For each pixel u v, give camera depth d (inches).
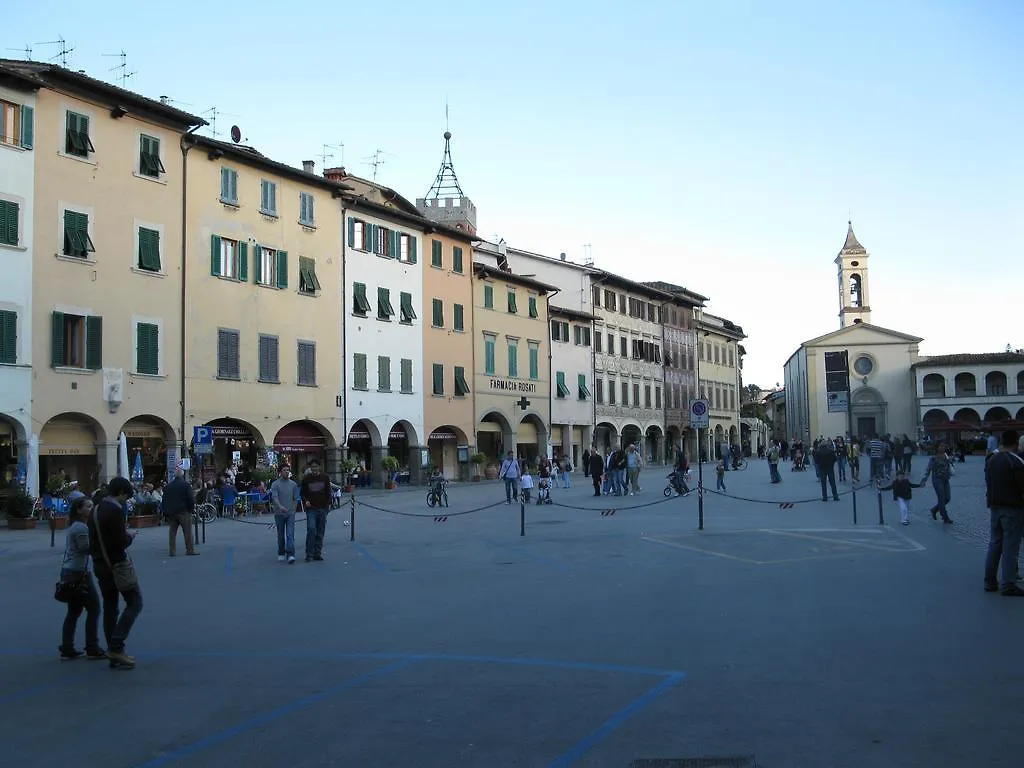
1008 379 3730.3
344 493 1781.5
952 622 420.2
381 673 354.9
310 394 1814.7
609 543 802.8
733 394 4136.3
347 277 1927.9
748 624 428.1
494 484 2175.2
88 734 286.8
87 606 397.4
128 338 1461.6
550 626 436.8
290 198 1791.3
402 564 703.1
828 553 690.8
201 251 1595.7
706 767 244.2
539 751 260.2
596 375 2923.2
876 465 1421.0
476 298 2367.1
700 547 751.7
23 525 1186.6
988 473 497.4
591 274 2918.3
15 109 1327.5
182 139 1567.4
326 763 254.8
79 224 1396.4
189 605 534.9
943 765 241.0
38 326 1337.4
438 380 2199.8
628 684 328.5
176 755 265.3
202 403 1582.2
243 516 1328.7
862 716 283.7
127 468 1366.9
